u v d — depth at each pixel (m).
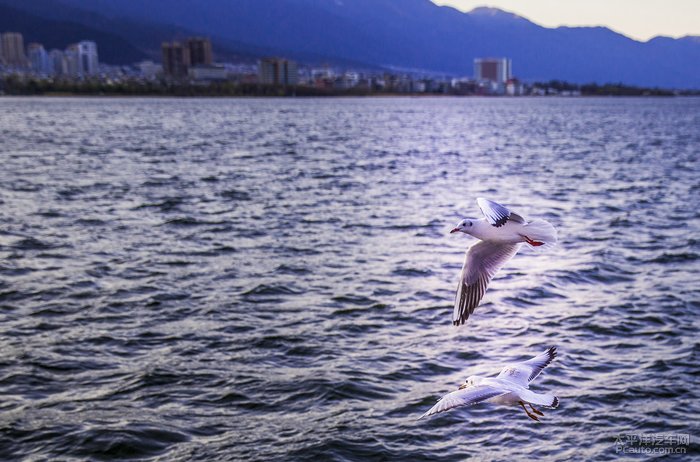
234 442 15.84
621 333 22.17
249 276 28.56
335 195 50.25
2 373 18.92
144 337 21.70
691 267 30.31
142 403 17.48
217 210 43.50
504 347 21.03
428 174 63.53
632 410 17.27
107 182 55.50
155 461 15.15
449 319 23.41
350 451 15.48
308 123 160.00
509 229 9.14
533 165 72.19
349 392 18.06
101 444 15.61
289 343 21.25
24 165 67.00
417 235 36.72
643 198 49.84
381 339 21.66
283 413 17.11
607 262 30.69
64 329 22.30
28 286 26.70
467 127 149.75
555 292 26.31
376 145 97.62
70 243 33.94
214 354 20.47
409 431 16.27
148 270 29.31
